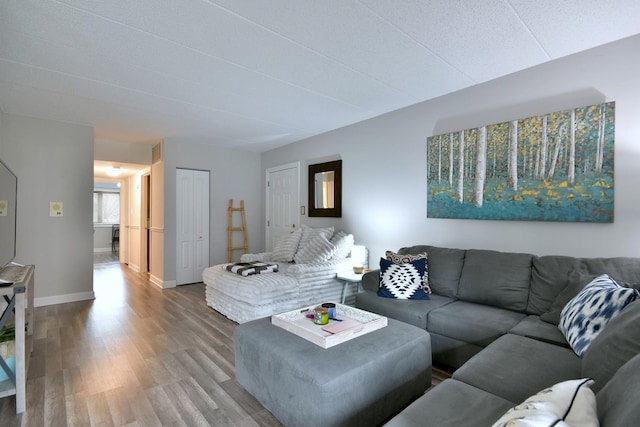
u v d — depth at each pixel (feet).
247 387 6.45
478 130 9.45
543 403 2.72
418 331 6.52
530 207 8.46
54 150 13.02
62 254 13.24
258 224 19.38
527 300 7.52
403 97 10.66
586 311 5.39
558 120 7.98
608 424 2.38
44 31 6.73
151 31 6.79
